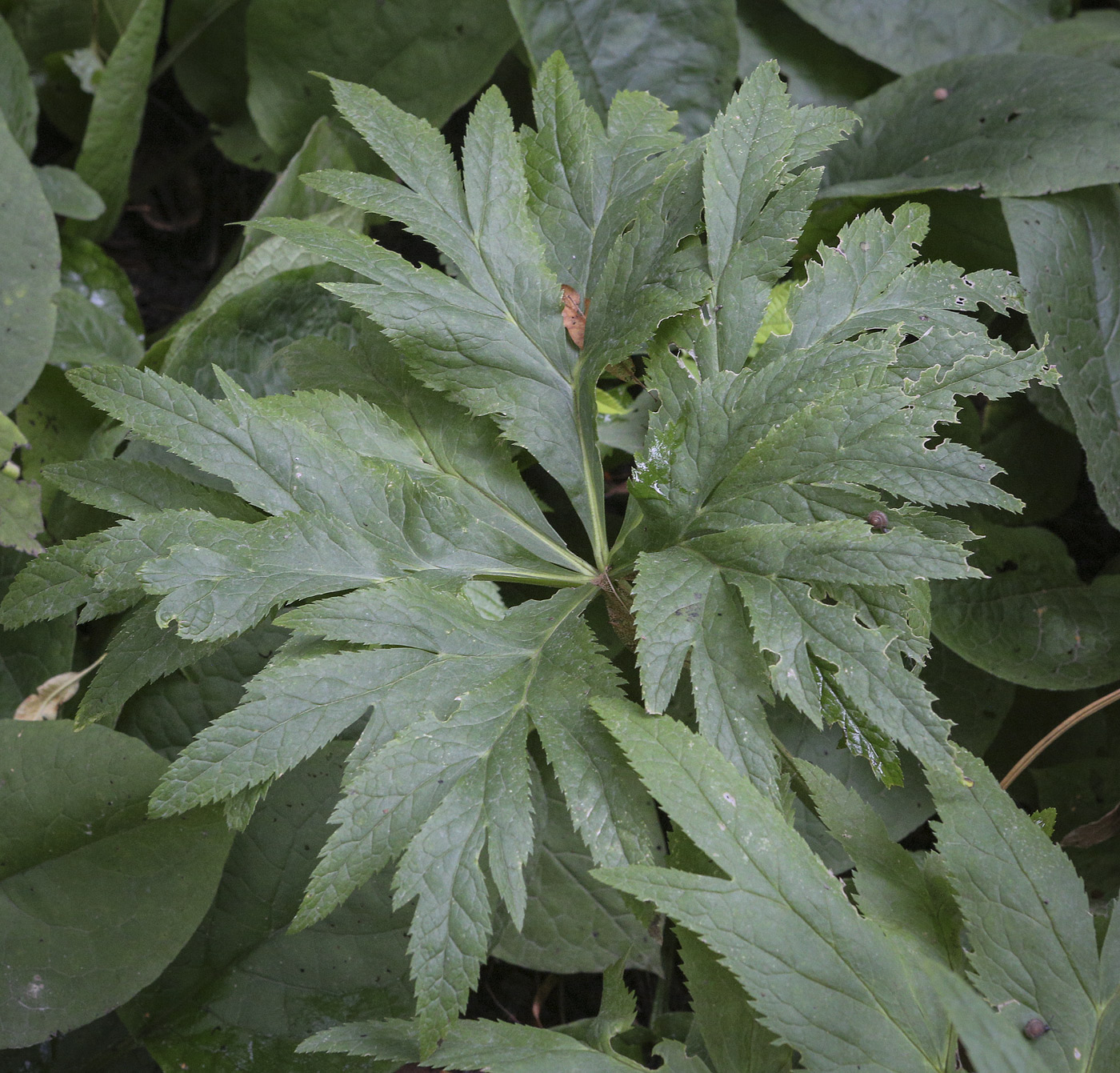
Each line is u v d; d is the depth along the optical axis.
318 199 1.27
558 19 1.26
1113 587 1.18
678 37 1.26
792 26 1.30
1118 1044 0.98
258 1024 1.10
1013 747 1.19
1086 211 1.18
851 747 0.98
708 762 0.98
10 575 1.16
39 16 1.35
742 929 0.97
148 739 1.13
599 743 0.99
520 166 1.07
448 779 0.98
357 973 1.11
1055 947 0.99
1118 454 1.16
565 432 1.06
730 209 1.05
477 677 1.00
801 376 1.02
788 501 1.01
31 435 1.20
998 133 1.20
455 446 1.06
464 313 1.05
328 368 1.08
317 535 1.01
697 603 1.00
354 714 0.99
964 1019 0.93
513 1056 0.98
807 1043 0.96
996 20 1.30
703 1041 1.08
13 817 1.07
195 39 1.38
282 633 1.13
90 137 1.30
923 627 1.04
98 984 1.07
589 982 1.21
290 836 1.12
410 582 1.01
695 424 1.03
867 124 1.26
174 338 1.19
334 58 1.31
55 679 1.12
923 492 1.00
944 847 1.00
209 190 1.46
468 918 0.97
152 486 1.04
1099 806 1.16
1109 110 1.18
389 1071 1.08
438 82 1.30
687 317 1.06
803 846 0.98
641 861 0.98
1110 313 1.18
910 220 1.06
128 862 1.08
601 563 1.06
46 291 1.18
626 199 1.08
